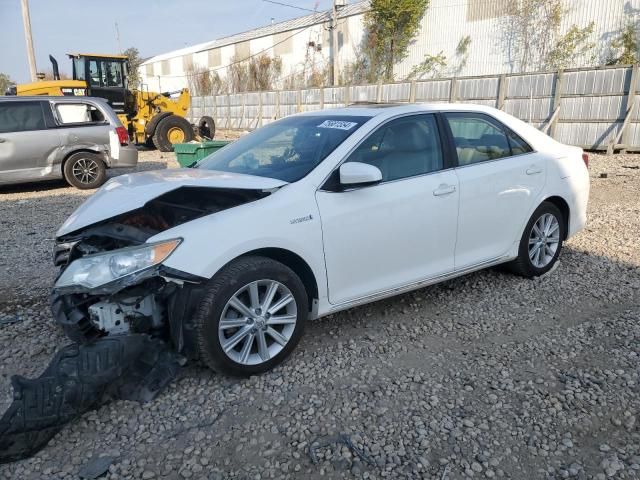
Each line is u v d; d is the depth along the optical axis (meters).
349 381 3.30
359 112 4.17
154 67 58.72
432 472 2.54
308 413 2.99
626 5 23.09
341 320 4.16
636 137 14.77
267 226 3.26
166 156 16.91
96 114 10.90
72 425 2.88
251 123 30.77
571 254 5.66
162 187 3.34
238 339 3.22
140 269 2.98
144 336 3.09
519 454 2.66
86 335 3.34
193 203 3.56
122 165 11.16
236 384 3.27
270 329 3.36
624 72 14.76
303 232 3.39
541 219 4.88
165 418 2.95
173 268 2.98
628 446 2.70
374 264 3.77
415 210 3.89
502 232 4.55
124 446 2.74
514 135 4.75
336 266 3.58
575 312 4.25
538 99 16.91
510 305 4.40
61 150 10.48
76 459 2.64
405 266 3.95
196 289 3.08
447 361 3.54
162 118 17.52
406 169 3.95
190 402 3.10
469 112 4.48
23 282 5.10
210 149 11.95
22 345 3.78
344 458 2.63
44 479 2.51
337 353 3.64
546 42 26.00
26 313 4.34
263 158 4.04
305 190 3.48
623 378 3.30
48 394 2.72
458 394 3.16
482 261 4.46
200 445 2.74
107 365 2.88
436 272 4.15
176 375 3.21
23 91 15.45
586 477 2.50
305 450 2.70
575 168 5.13
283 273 3.31
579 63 24.80
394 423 2.89
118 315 3.21
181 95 19.19
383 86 22.09
